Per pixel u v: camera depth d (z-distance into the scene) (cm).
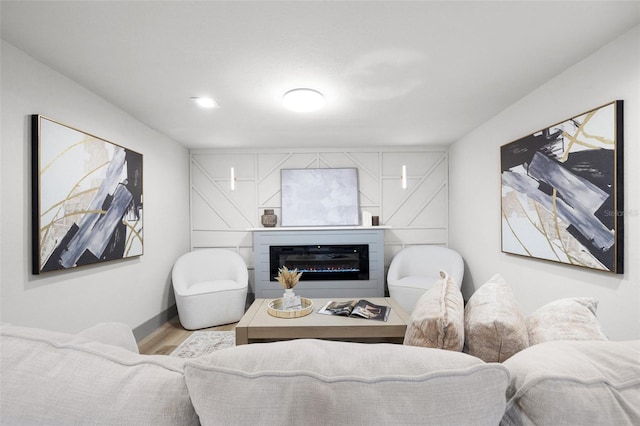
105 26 156
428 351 63
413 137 383
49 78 197
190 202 432
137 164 292
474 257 352
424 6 144
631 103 163
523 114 254
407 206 436
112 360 67
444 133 364
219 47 176
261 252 402
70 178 211
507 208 275
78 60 190
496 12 148
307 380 57
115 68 200
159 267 340
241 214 435
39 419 58
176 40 169
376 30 161
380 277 403
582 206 192
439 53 184
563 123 206
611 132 171
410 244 436
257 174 435
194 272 372
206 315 327
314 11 146
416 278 365
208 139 382
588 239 187
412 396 54
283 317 224
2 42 169
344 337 208
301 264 409
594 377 59
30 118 185
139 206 295
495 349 98
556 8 145
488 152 314
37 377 62
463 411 53
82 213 222
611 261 172
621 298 170
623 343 72
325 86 229
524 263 257
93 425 58
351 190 429
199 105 265
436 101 262
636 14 149
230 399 56
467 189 368
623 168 168
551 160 218
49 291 198
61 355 66
